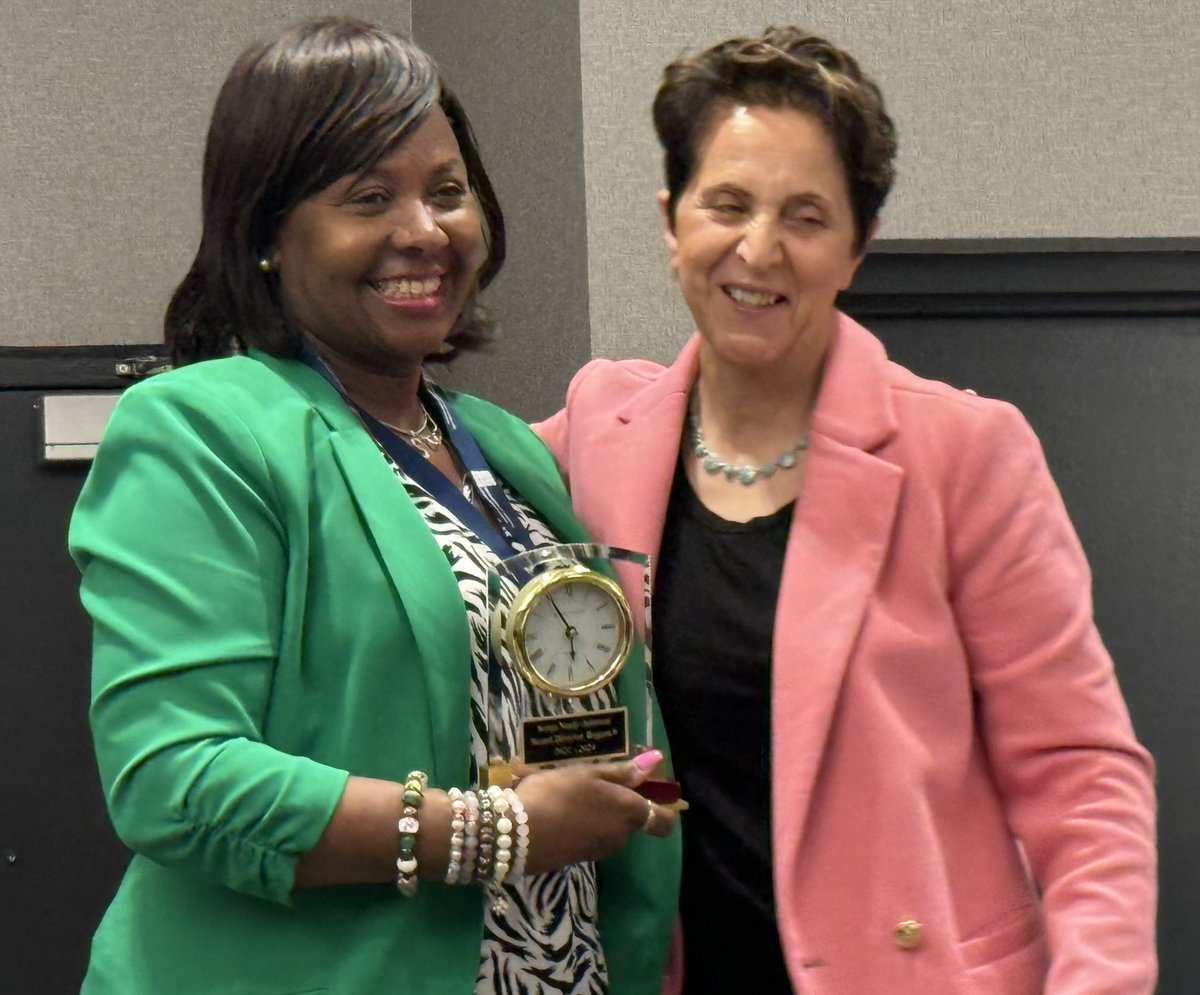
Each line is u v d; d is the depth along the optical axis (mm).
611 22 2688
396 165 1689
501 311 2945
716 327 1803
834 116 1747
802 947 1673
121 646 1514
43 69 3199
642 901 1772
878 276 2941
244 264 1716
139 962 1579
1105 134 2861
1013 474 1771
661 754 1701
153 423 1585
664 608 1833
